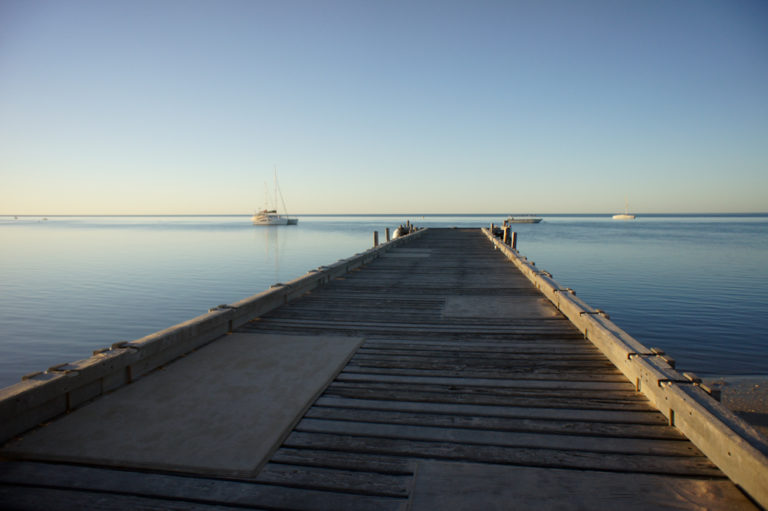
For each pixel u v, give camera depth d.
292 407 3.31
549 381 3.90
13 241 60.31
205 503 2.26
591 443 2.82
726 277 22.70
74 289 20.77
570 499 2.26
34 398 2.89
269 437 2.86
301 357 4.47
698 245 44.62
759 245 44.38
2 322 14.55
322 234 74.56
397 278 9.85
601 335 4.59
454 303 7.23
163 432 2.91
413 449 2.77
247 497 2.29
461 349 4.85
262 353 4.60
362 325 5.87
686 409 2.83
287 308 6.87
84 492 2.33
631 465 2.56
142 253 40.12
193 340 4.73
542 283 7.85
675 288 19.62
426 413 3.29
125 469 2.53
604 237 59.84
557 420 3.15
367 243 52.25
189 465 2.52
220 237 67.50
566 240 53.53
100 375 3.45
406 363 4.41
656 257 32.78
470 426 3.08
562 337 5.29
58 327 13.89
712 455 2.53
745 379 8.92
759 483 2.09
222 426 3.00
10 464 2.56
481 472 2.52
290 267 29.17
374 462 2.63
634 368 3.70
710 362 10.26
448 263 12.52
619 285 20.52
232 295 19.19
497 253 15.16
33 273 26.48
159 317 15.23
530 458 2.66
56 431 2.91
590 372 4.12
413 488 2.36
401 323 5.96
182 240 60.31
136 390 3.61
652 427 3.02
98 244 53.22
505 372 4.14
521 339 5.22
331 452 2.75
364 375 4.09
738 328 13.03
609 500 2.24
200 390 3.61
